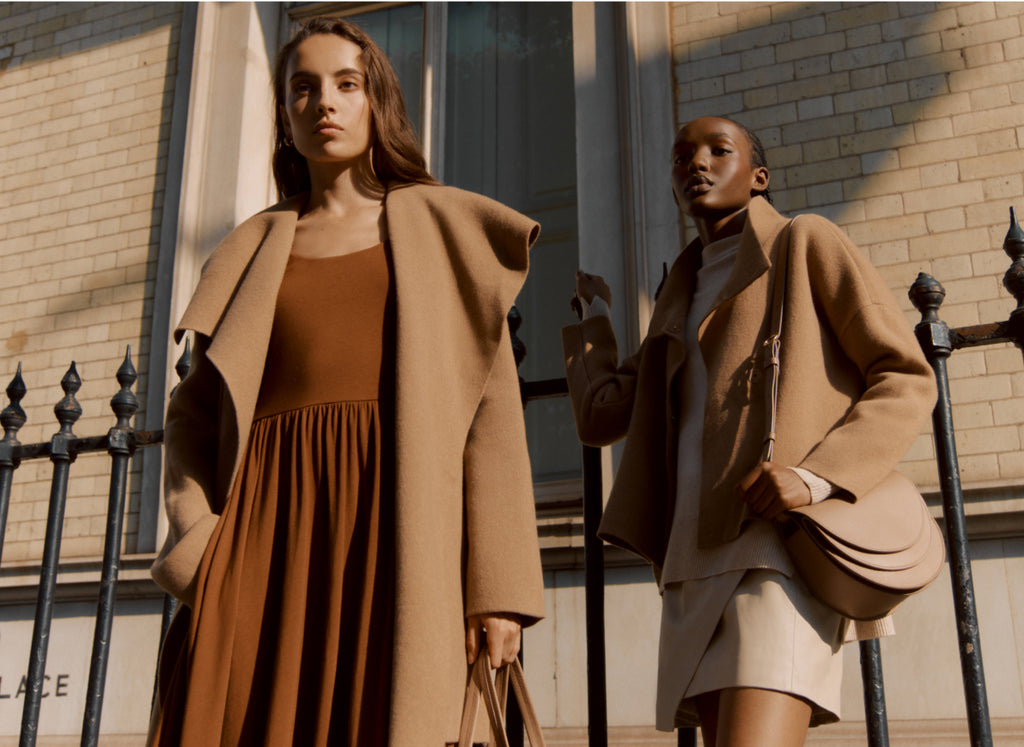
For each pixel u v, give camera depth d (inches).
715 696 63.3
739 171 79.3
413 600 55.8
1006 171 164.4
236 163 204.2
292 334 65.1
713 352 71.3
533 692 149.6
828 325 70.1
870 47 179.0
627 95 185.8
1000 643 134.6
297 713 55.6
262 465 62.5
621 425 80.7
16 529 193.6
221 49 214.8
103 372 199.9
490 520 62.6
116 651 170.9
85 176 219.3
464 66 209.6
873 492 63.8
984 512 138.9
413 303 64.3
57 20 237.9
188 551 60.3
